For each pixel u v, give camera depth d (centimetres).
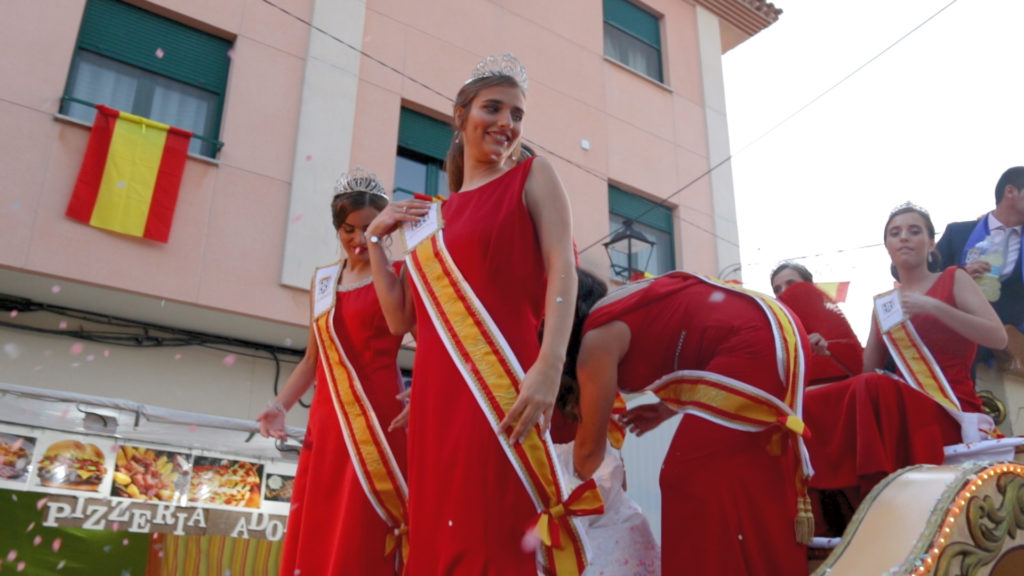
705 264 1245
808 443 306
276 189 859
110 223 747
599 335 247
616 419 298
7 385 596
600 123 1208
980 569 189
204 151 852
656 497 763
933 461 282
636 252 1162
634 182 1213
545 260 208
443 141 1020
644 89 1291
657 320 249
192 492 659
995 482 202
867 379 299
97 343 781
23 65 756
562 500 187
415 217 231
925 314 315
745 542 218
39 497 604
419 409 202
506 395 191
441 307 207
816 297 366
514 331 202
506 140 233
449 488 186
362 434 279
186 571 662
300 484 304
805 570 224
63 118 755
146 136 788
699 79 1381
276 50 909
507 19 1149
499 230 208
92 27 819
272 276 826
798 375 238
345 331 301
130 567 645
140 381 793
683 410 248
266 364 867
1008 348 386
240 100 870
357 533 265
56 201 736
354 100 943
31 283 730
